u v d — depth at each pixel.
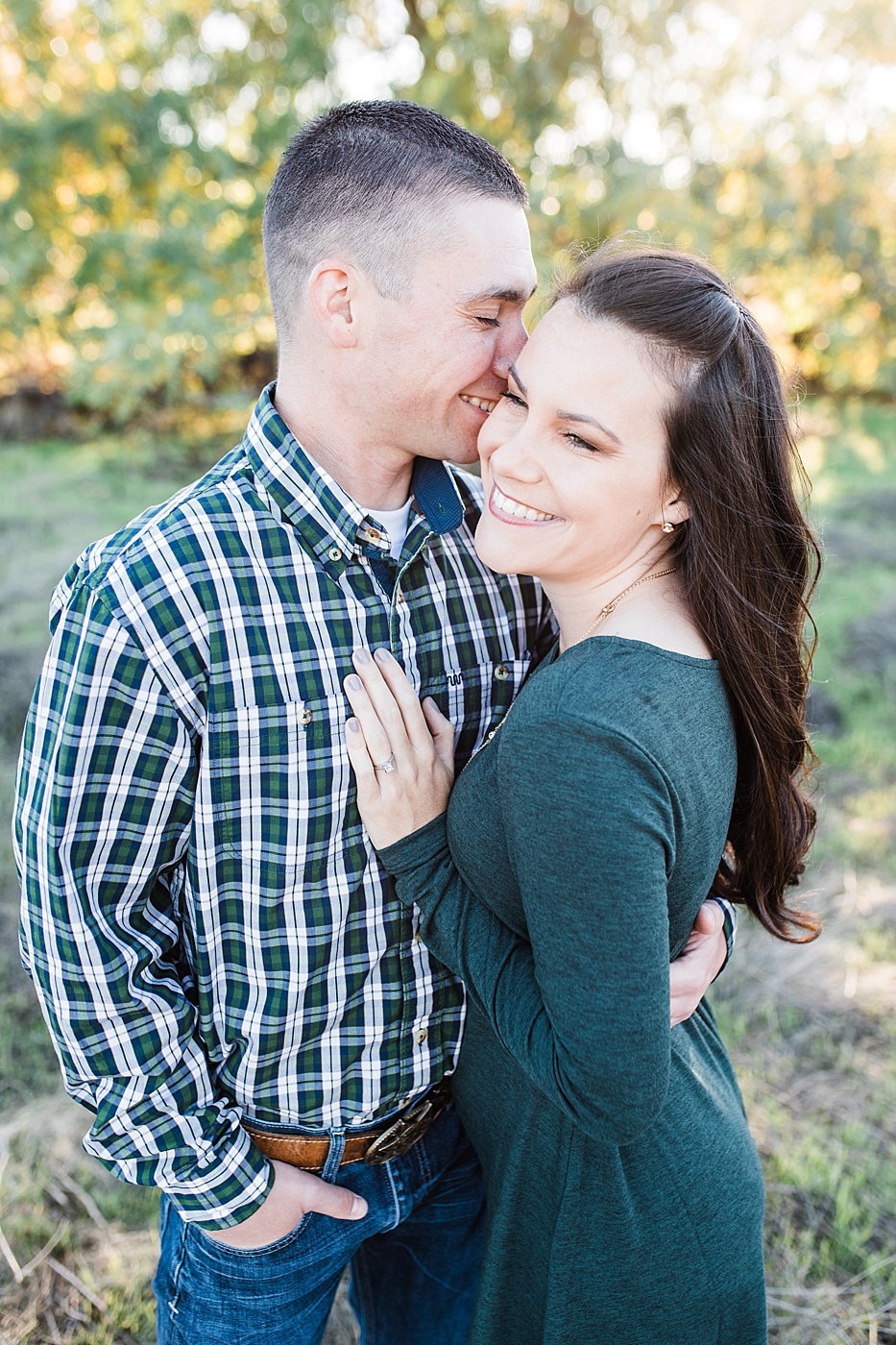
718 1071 1.39
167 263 8.18
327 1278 1.38
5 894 3.18
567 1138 1.21
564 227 7.58
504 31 7.75
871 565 6.13
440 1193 1.49
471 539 1.40
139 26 8.45
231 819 1.17
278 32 8.34
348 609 1.21
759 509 1.16
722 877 1.43
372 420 1.26
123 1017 1.17
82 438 8.70
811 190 8.94
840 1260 2.11
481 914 1.21
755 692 1.19
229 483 1.19
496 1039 1.31
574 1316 1.25
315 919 1.22
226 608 1.13
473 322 1.22
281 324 1.28
